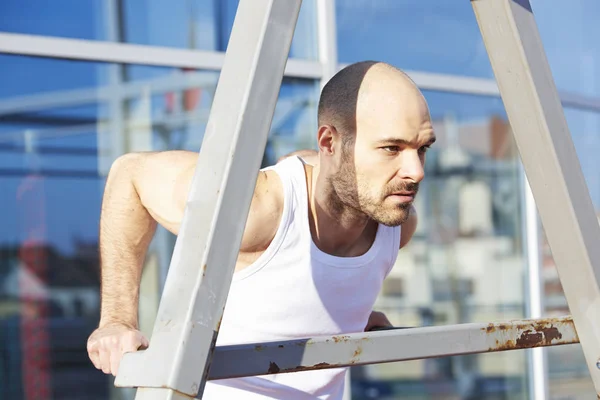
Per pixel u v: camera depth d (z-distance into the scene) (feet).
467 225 12.21
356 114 4.43
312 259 5.02
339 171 4.59
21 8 8.46
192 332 3.11
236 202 3.27
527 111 4.14
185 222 3.28
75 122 8.87
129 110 9.21
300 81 10.46
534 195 4.22
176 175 4.70
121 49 9.07
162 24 9.42
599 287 4.12
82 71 8.88
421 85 11.66
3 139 8.45
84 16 8.86
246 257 4.99
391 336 3.79
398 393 11.69
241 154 3.28
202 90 9.71
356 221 5.03
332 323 5.37
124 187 4.86
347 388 11.01
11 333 8.70
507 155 12.62
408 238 6.00
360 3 11.20
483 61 12.34
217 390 5.43
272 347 3.50
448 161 12.05
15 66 8.47
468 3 12.21
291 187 4.91
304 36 10.61
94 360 4.05
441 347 3.92
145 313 9.49
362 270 5.28
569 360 13.42
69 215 8.92
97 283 9.15
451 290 12.03
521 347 4.12
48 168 8.74
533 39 4.15
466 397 12.24
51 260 8.87
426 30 11.82
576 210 4.11
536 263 12.71
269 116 3.36
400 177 4.40
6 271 8.63
